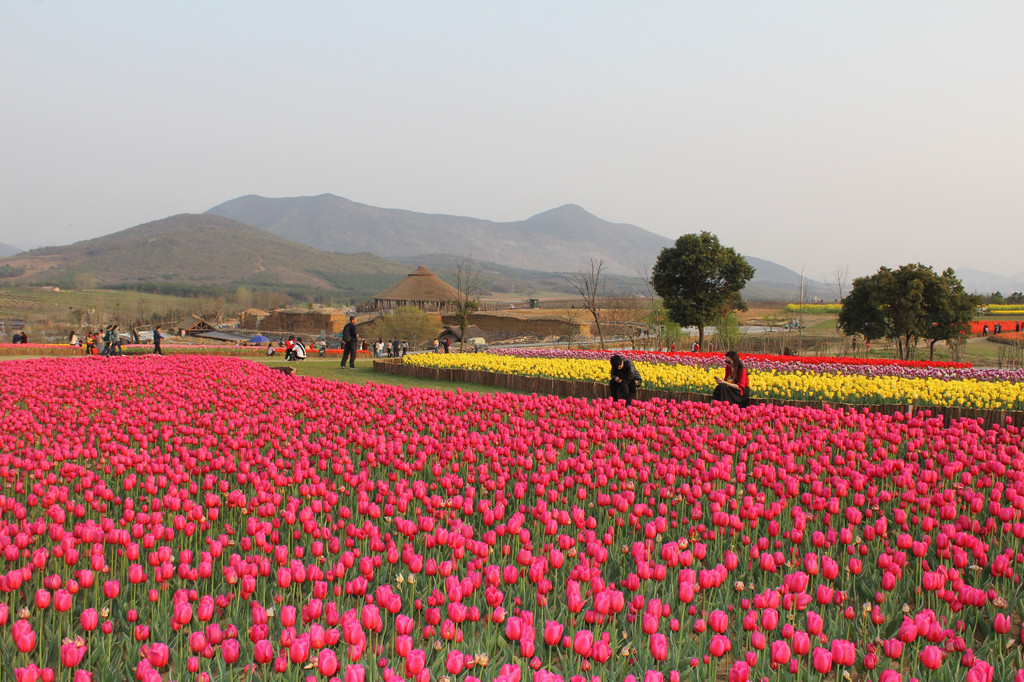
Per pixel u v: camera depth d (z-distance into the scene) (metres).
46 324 150.88
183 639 5.21
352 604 5.84
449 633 4.57
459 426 12.03
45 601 4.95
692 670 4.74
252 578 5.31
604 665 4.67
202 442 10.88
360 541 6.82
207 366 24.48
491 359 26.44
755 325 110.31
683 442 10.63
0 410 15.25
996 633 4.81
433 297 145.25
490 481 8.56
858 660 5.01
